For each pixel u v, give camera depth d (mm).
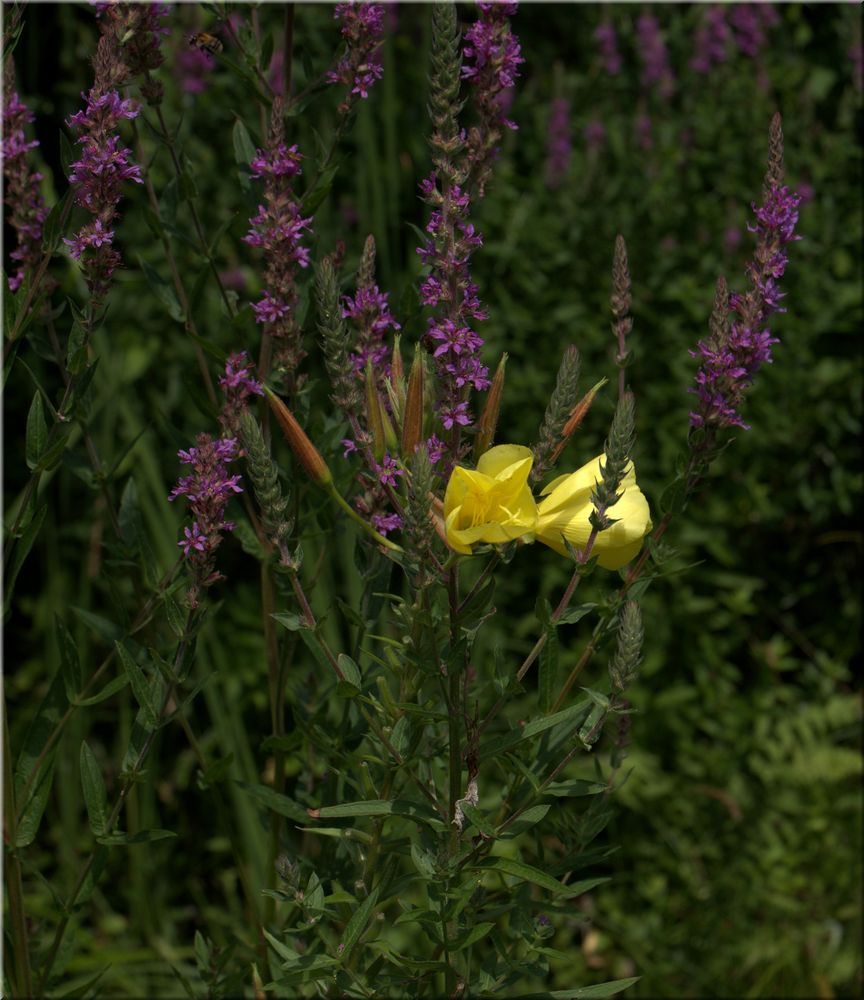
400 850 1413
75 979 2812
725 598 3359
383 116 3207
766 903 3031
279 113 1479
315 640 1293
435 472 1204
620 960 3045
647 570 1366
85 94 1365
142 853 2988
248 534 1656
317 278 1233
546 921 1372
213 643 2707
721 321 1333
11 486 3205
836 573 3725
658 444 3352
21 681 3258
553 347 3375
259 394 1522
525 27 3842
